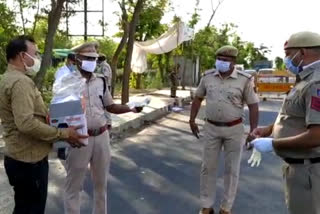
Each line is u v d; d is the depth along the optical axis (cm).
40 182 379
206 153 550
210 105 538
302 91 328
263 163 845
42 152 375
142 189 666
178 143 1067
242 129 543
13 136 366
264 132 416
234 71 531
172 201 611
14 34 1747
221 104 530
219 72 533
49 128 363
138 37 2750
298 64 337
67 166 459
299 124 337
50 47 1131
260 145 347
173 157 901
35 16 1777
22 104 350
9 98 357
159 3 2367
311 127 318
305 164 337
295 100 335
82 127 379
